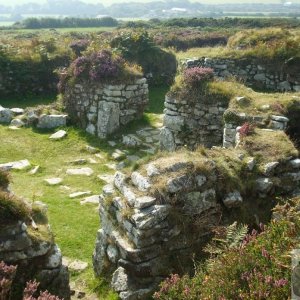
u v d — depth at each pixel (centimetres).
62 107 1667
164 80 2175
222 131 1246
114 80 1500
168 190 639
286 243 514
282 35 2036
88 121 1551
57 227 921
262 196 722
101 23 5194
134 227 618
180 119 1307
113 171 1257
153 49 2169
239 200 689
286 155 805
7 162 1301
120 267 634
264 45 1872
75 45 2217
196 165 675
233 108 1154
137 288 611
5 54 1978
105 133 1488
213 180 681
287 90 1761
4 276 495
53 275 579
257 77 1830
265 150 828
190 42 2898
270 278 459
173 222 633
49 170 1272
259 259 503
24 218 565
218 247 613
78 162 1323
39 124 1575
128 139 1440
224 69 1886
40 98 1986
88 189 1140
